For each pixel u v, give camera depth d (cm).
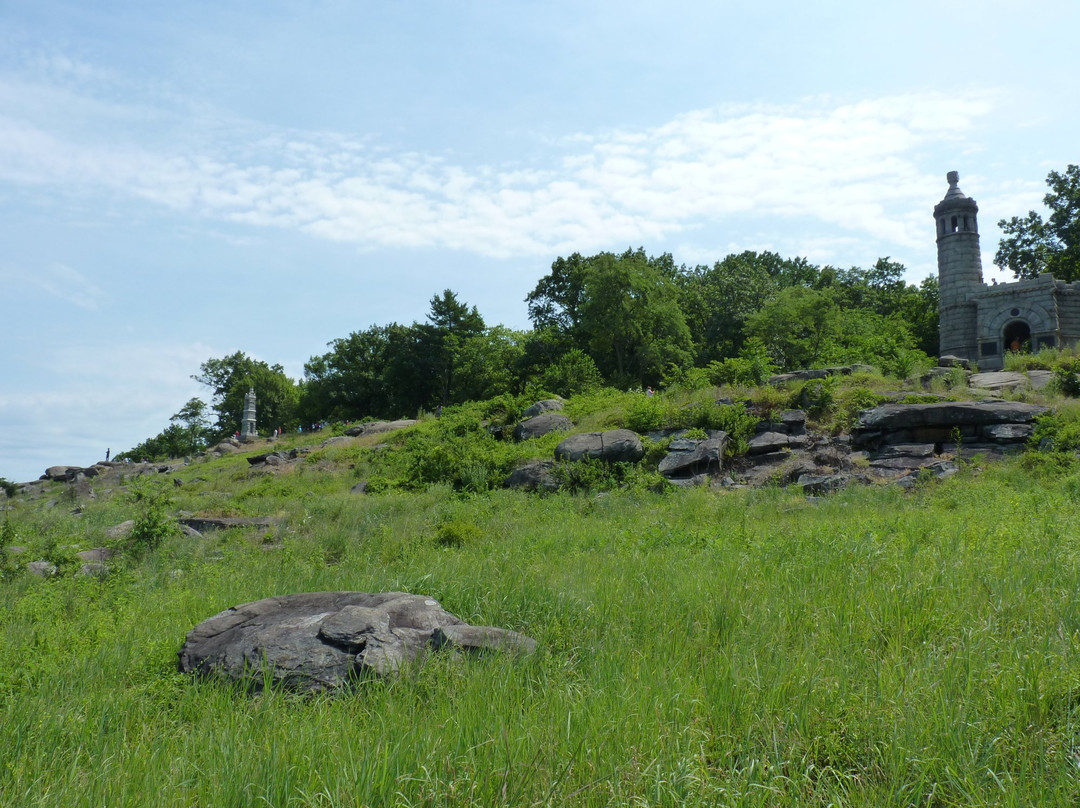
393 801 404
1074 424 1931
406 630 693
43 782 469
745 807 397
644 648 654
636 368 5466
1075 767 411
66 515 2508
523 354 5978
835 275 7556
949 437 2117
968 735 439
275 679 630
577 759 436
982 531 1024
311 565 1311
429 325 6775
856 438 2219
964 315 4709
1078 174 5591
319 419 7250
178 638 787
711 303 6400
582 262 6306
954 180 4888
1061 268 5628
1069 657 538
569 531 1513
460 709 506
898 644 593
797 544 1046
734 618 710
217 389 9350
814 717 482
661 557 1079
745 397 2541
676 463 2198
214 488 3219
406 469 2672
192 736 521
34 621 969
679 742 451
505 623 777
